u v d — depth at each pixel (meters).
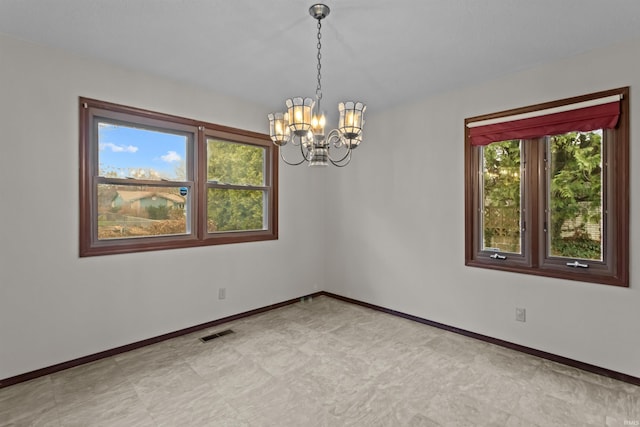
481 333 2.98
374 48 2.36
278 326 3.30
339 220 4.23
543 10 1.89
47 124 2.34
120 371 2.39
